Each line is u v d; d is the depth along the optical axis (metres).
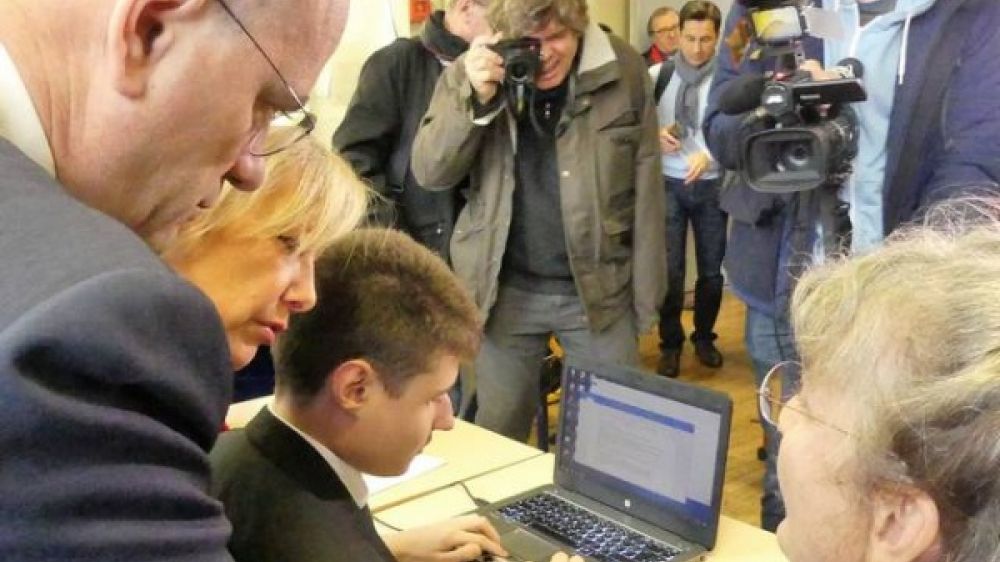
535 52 2.41
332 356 1.21
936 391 0.64
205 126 0.61
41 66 0.58
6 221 0.51
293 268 1.15
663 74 4.55
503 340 2.69
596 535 1.59
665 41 4.97
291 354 1.23
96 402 0.46
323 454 1.20
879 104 2.12
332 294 1.22
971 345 0.64
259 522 1.11
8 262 0.49
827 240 2.15
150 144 0.60
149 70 0.58
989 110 2.01
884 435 0.67
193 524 0.50
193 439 0.52
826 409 0.73
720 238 4.57
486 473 1.90
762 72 2.20
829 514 0.73
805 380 0.75
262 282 1.11
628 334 2.70
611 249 2.62
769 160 2.14
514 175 2.58
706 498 1.55
